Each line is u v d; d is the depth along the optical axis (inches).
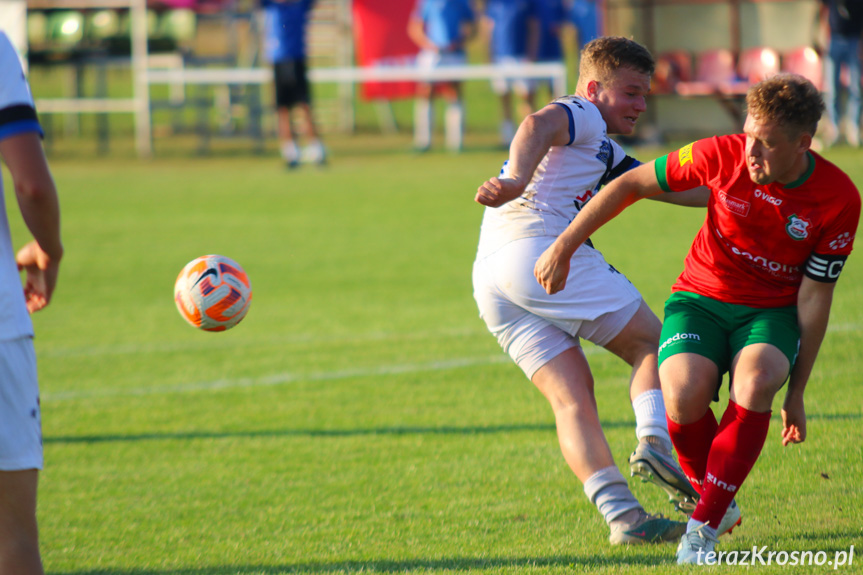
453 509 591.5
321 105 3831.2
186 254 1627.7
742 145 482.0
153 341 1125.1
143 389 930.1
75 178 2583.7
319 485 653.3
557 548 511.5
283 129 2687.0
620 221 1806.1
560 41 2849.4
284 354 1043.3
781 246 486.0
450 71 2797.7
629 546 502.3
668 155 498.9
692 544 472.7
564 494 606.9
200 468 703.1
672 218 1815.9
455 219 1876.2
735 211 486.9
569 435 523.5
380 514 590.2
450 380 911.0
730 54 2586.1
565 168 544.1
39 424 412.2
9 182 2219.5
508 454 695.1
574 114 532.4
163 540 564.4
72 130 3627.0
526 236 543.5
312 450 731.4
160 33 3078.2
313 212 2000.5
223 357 1042.7
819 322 486.3
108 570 518.3
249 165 2792.8
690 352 495.2
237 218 1957.4
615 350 550.3
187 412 849.5
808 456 629.6
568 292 535.8
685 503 522.9
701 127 2667.3
